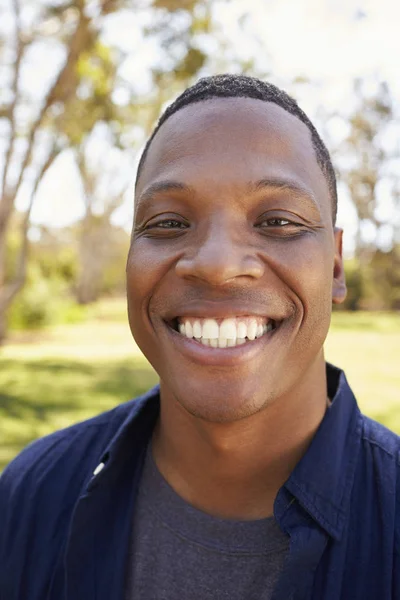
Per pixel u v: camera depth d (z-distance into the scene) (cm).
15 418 227
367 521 44
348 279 936
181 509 46
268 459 45
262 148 43
